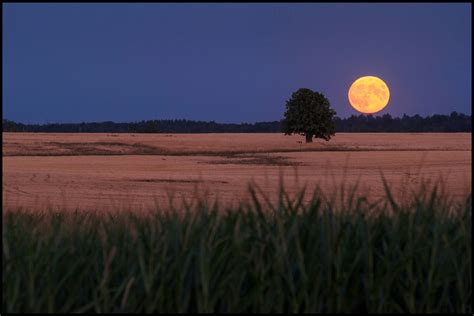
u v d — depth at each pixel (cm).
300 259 1005
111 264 1077
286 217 1130
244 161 9819
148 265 1036
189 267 1060
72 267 1033
